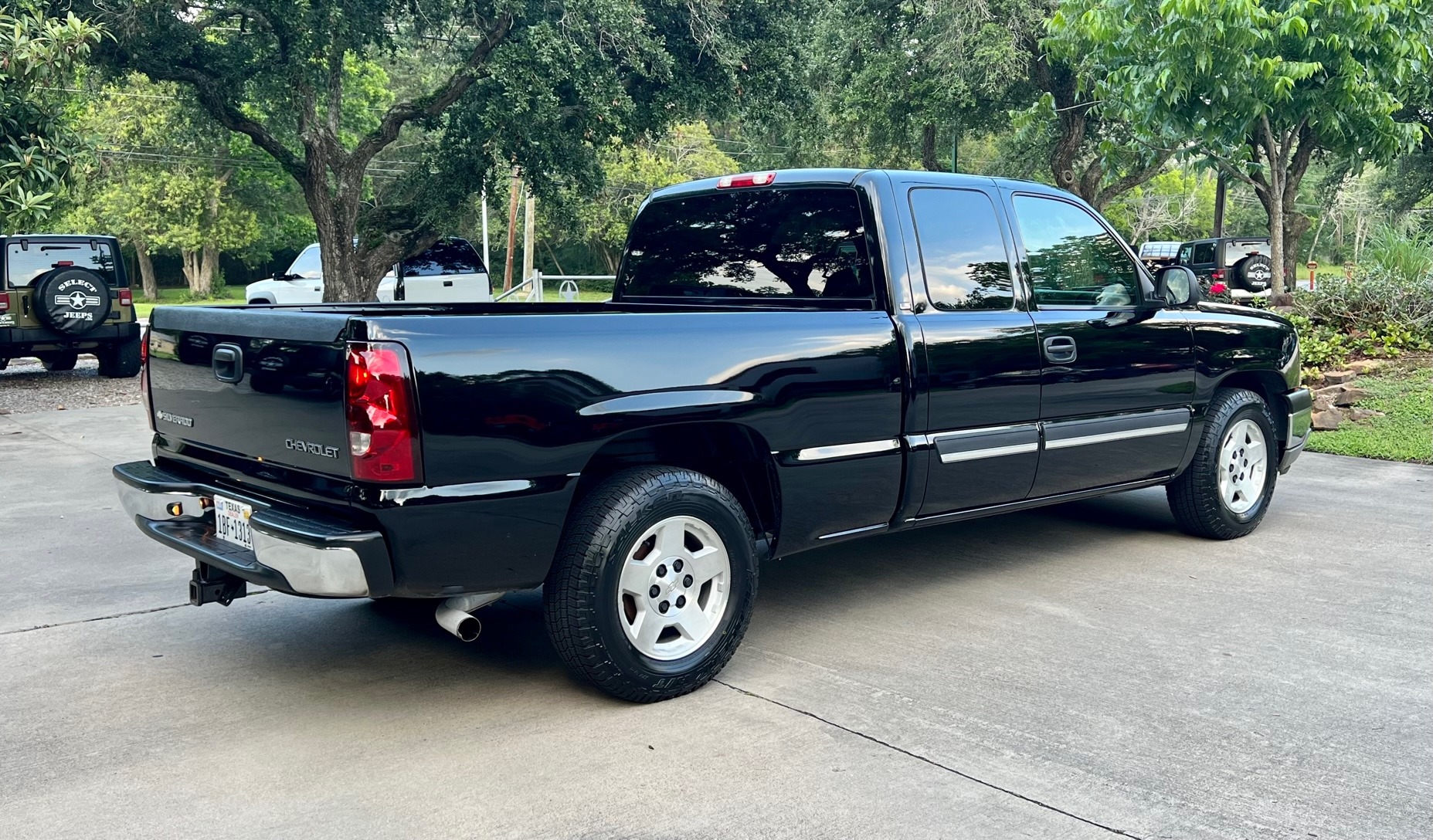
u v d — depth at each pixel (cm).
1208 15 998
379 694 397
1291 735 355
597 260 6128
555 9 1725
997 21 2483
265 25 1772
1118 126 2405
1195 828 297
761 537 445
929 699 387
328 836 295
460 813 307
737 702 387
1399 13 1077
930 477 470
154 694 397
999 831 296
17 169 1148
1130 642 445
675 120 2100
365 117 4659
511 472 353
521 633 468
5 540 624
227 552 383
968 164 5200
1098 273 555
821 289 485
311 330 348
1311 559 572
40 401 1270
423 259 2078
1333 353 1132
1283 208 1320
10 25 1153
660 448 423
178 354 423
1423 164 3039
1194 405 587
